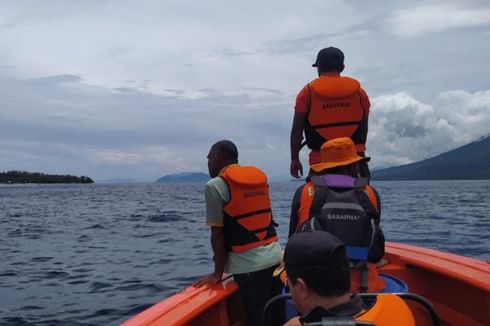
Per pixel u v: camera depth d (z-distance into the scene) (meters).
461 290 3.35
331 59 3.51
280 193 70.44
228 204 3.43
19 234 20.64
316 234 1.89
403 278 3.71
